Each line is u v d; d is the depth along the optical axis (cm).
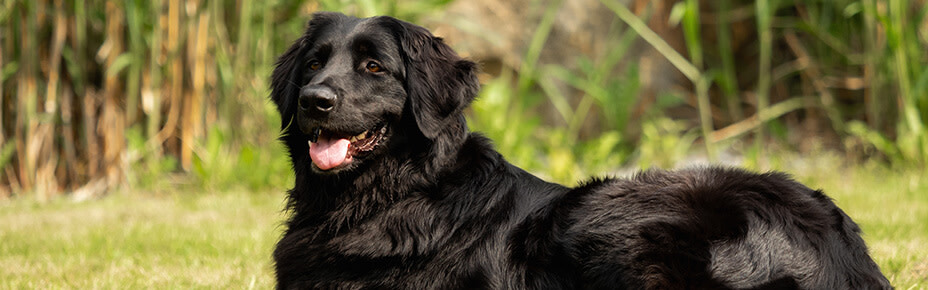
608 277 374
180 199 924
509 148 1078
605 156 1125
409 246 385
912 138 1062
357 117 386
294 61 425
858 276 374
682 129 1384
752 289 360
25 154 977
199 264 590
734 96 1223
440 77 403
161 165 999
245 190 980
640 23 1112
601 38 1408
